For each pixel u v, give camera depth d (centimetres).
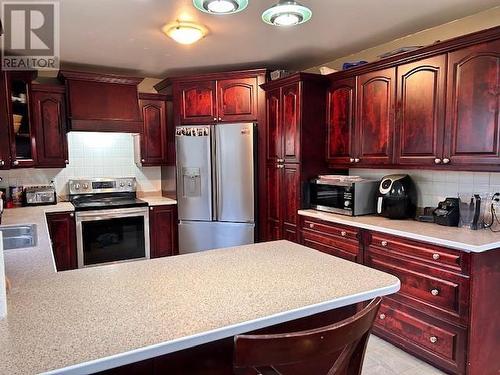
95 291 129
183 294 126
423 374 228
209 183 409
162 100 442
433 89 256
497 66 220
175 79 412
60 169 425
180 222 423
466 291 213
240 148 397
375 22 274
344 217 305
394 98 284
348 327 96
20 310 113
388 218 296
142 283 137
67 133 407
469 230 246
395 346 259
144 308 115
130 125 408
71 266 377
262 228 404
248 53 353
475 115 232
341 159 337
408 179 297
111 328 102
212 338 100
